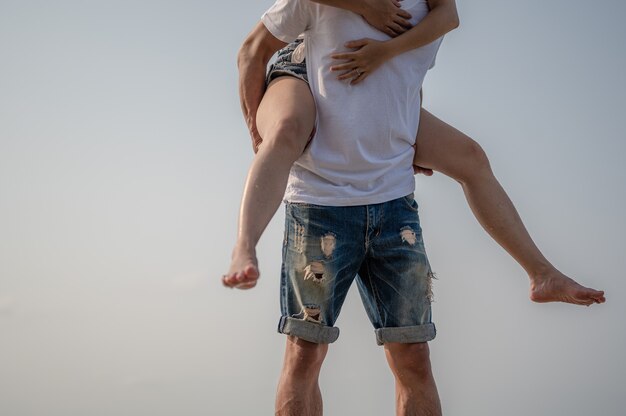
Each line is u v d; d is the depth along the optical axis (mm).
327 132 2918
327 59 2918
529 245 3143
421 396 3045
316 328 2893
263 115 2924
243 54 3088
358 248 2975
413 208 3070
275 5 3004
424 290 3037
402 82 2963
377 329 3078
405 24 2973
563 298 3084
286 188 3006
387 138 2951
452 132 3154
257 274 2471
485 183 3150
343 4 2873
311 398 2930
